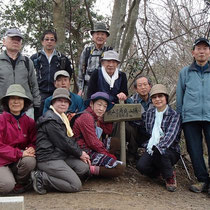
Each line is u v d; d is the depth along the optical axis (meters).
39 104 4.86
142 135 5.04
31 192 3.96
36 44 9.45
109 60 4.64
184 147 6.55
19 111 3.91
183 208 3.74
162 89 4.46
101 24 5.15
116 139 4.73
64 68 5.22
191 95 4.45
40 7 9.01
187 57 6.95
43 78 5.11
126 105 4.64
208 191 4.36
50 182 3.81
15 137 3.85
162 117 4.52
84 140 4.29
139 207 3.51
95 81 4.76
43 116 3.94
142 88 4.91
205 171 4.53
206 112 4.34
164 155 4.29
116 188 4.16
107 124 4.70
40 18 8.99
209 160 4.49
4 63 4.58
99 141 4.27
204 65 4.46
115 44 6.49
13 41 4.55
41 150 3.88
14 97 3.79
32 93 4.86
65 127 4.03
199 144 4.50
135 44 8.24
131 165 5.20
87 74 5.28
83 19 9.81
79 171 4.05
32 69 4.80
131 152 5.23
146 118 4.71
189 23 7.14
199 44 4.35
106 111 4.55
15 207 2.31
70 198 3.65
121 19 6.48
